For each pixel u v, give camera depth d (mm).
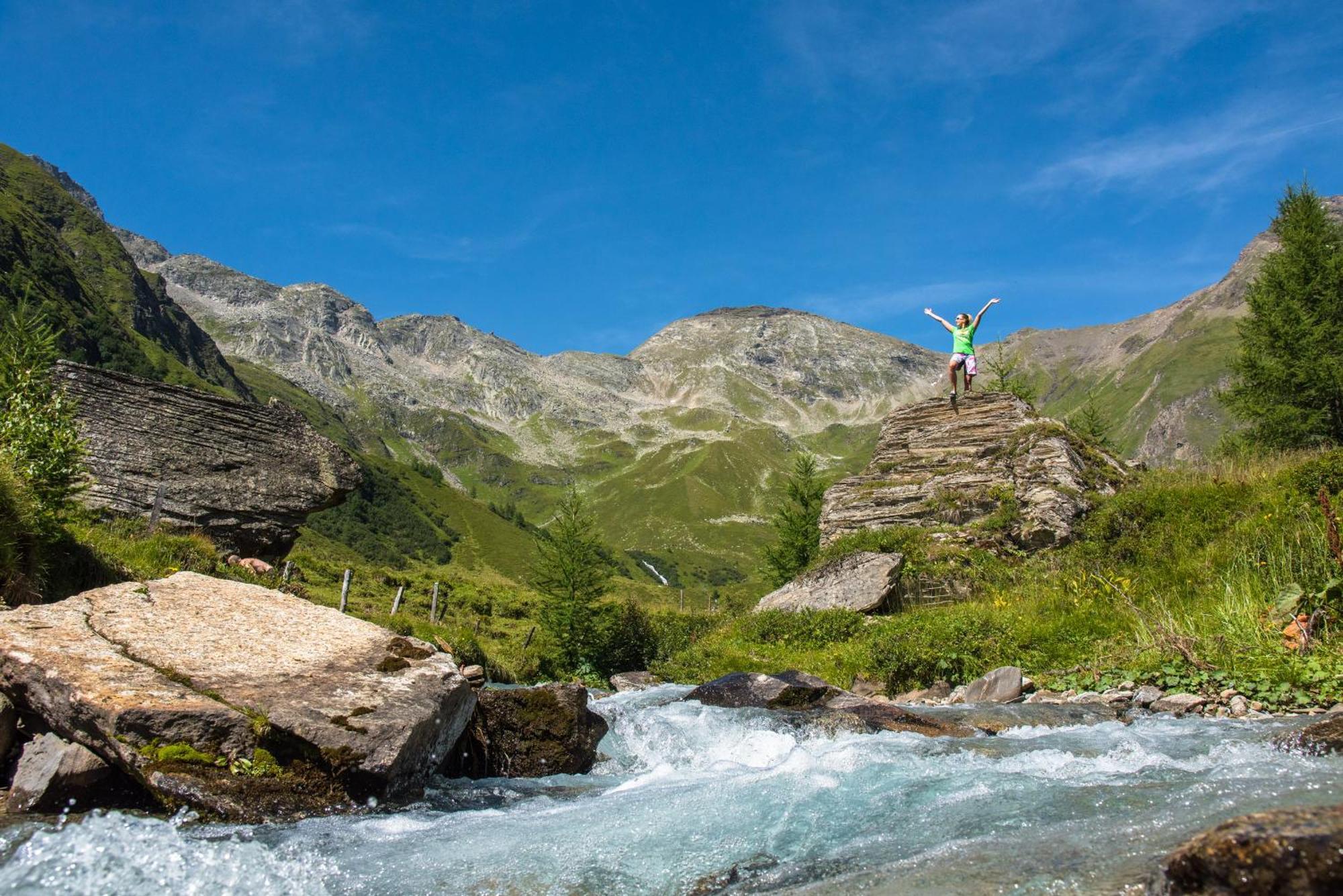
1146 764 7051
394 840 5707
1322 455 19234
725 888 4730
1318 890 2816
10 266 135875
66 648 6941
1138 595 17219
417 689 7496
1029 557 26250
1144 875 3811
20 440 13289
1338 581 12352
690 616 36375
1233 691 11461
